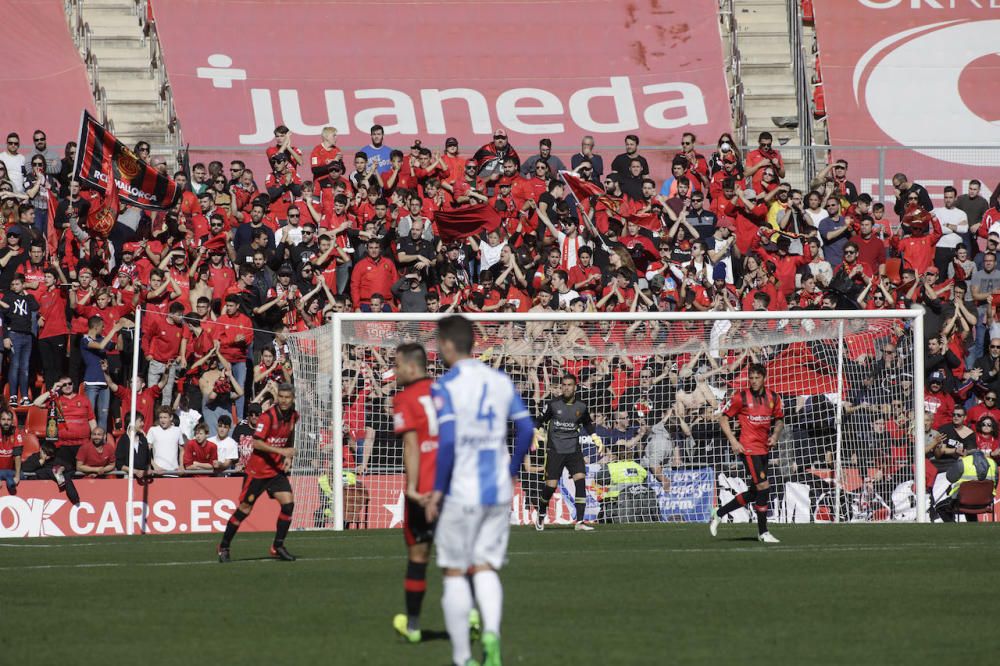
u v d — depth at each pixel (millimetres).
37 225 79188
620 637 29188
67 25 96625
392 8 102750
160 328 72562
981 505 66500
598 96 99062
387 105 97375
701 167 85812
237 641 28875
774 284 77875
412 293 74938
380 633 30016
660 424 68562
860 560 45781
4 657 26953
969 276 83250
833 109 102000
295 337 69250
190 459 67938
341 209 78438
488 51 101438
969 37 105688
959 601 35062
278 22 100750
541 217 80375
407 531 28562
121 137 96688
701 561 45719
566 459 61344
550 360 69625
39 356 74812
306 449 67812
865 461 69188
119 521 64688
